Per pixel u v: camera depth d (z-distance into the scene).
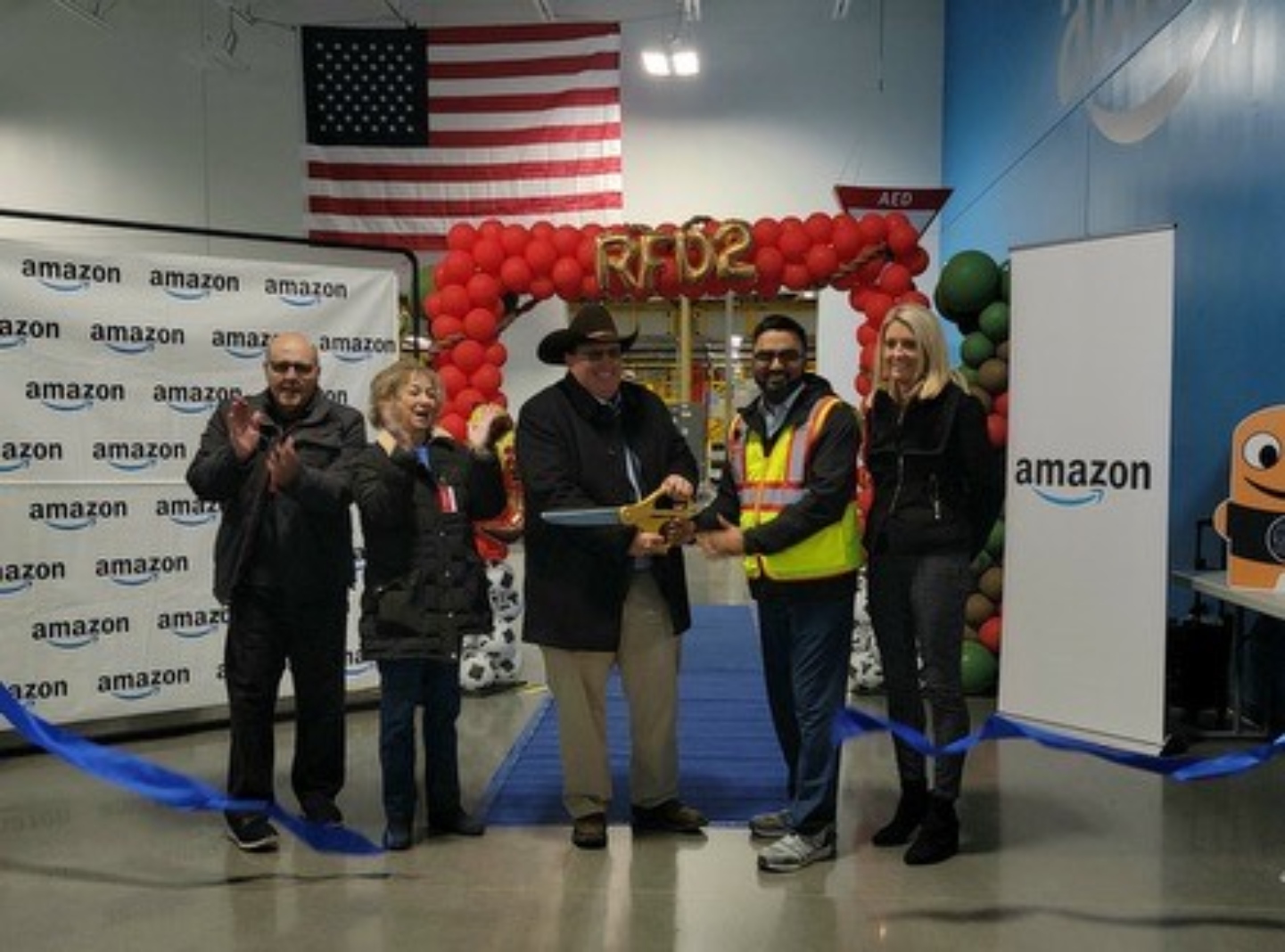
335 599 3.25
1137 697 3.48
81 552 4.28
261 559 3.09
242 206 10.69
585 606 3.02
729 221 6.42
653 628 3.15
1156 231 3.37
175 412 4.44
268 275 4.58
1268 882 2.90
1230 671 4.45
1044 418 3.62
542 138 9.64
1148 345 3.40
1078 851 3.10
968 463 2.93
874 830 3.28
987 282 5.23
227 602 3.09
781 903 2.76
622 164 10.68
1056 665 3.64
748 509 3.05
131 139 10.51
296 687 3.27
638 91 10.66
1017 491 3.69
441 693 3.21
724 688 5.21
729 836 3.22
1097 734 3.56
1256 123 4.27
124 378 4.33
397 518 3.03
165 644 4.45
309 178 9.68
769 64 10.54
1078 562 3.58
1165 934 2.59
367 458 3.04
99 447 4.30
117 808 3.55
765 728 4.48
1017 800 3.55
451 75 9.67
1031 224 7.47
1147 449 3.42
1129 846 3.15
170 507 4.45
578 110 9.60
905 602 3.04
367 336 4.79
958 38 9.82
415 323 5.16
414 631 3.03
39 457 4.19
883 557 3.04
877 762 3.98
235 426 2.92
